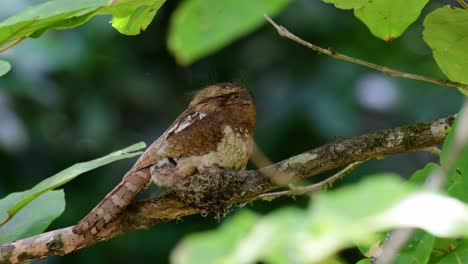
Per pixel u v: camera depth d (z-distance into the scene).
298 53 16.25
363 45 16.16
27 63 15.03
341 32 16.16
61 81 15.73
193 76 16.98
